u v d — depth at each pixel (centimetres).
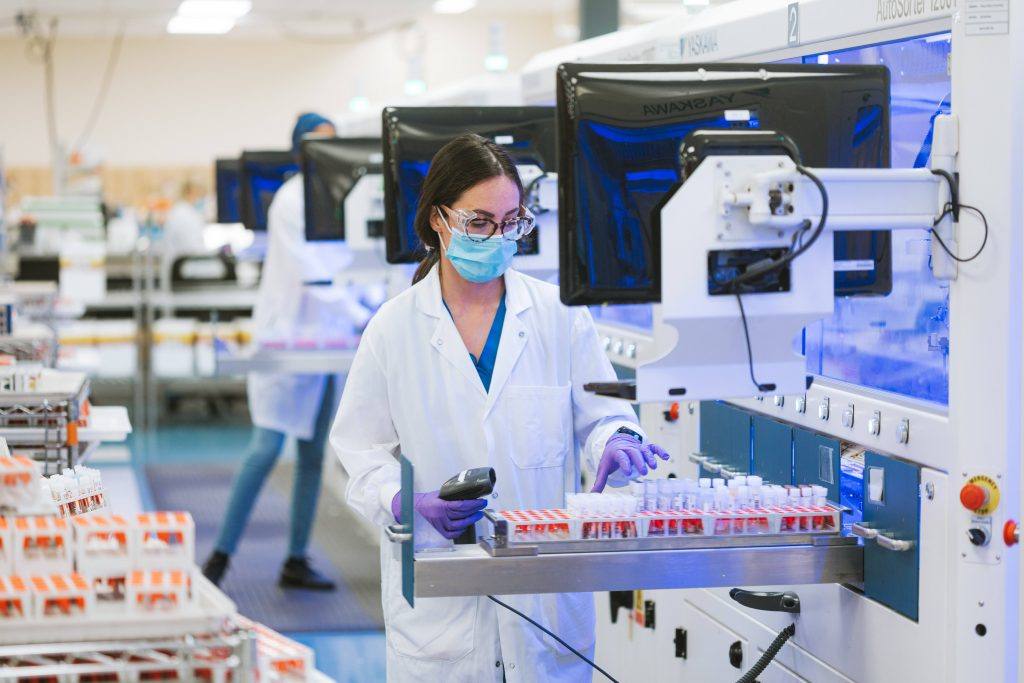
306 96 1516
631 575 211
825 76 209
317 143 434
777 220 189
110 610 164
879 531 224
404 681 246
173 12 1257
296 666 175
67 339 905
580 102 199
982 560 206
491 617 240
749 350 196
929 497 212
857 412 236
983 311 205
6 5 1208
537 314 251
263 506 696
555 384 251
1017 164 204
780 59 266
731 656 282
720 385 204
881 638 225
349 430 248
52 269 805
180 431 932
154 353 920
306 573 532
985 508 204
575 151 199
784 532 222
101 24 1352
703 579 215
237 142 1513
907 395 231
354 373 249
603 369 257
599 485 234
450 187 230
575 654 245
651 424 333
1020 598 210
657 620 328
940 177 204
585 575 209
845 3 239
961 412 206
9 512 186
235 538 523
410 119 303
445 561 205
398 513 228
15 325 405
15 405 269
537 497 246
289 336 497
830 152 207
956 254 206
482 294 248
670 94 202
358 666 439
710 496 227
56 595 161
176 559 170
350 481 243
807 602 250
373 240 427
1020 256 205
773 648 249
